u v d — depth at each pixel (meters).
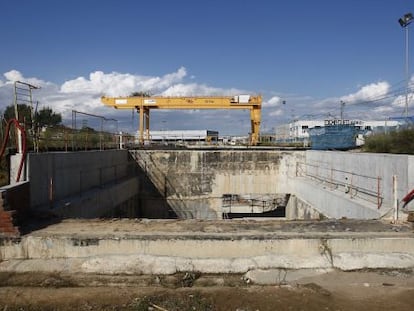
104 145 26.84
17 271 9.42
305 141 36.78
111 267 9.42
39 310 7.49
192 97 34.56
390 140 21.77
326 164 22.73
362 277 9.12
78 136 21.88
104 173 23.36
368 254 9.89
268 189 29.73
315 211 21.39
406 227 11.16
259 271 9.33
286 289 8.38
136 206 29.19
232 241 9.96
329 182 21.98
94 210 18.19
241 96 34.47
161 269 9.38
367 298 7.98
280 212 32.19
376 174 16.14
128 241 9.97
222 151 29.88
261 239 10.00
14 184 11.71
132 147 32.16
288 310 7.44
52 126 18.09
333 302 7.78
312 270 9.46
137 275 9.29
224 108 34.66
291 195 28.20
